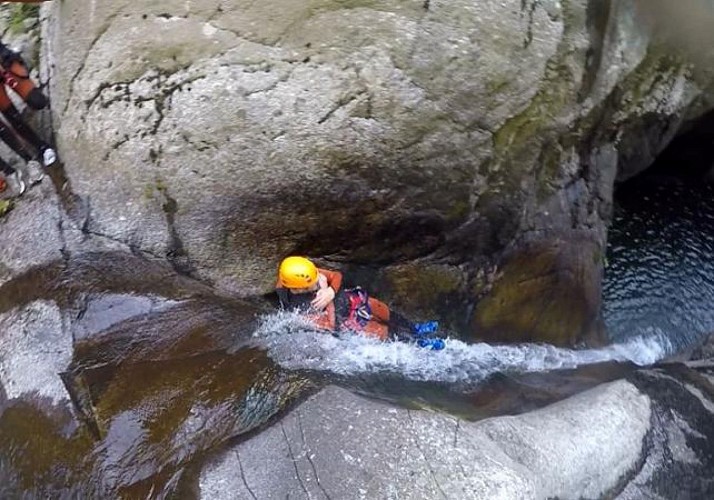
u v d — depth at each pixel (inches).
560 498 127.1
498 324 199.3
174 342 155.2
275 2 161.9
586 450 133.8
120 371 148.2
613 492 134.3
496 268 196.4
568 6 172.1
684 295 243.1
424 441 123.3
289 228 181.3
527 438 132.0
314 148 170.4
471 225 188.4
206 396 139.1
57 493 133.6
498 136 177.6
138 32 171.2
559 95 179.2
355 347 168.9
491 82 169.6
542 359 195.8
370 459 121.0
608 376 173.5
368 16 161.8
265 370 143.9
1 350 157.5
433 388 155.4
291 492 118.9
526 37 168.7
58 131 186.4
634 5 187.2
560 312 203.3
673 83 204.8
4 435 145.0
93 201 180.4
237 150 171.6
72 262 173.3
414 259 192.5
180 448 131.4
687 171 263.0
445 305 197.2
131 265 174.9
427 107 168.7
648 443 141.9
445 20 162.7
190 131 171.9
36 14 205.2
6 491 139.1
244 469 124.0
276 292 185.5
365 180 175.6
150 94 173.0
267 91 167.3
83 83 178.7
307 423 127.8
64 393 146.0
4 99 182.2
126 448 134.1
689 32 197.6
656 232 255.4
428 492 116.8
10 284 172.1
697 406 157.0
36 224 180.7
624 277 247.9
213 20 165.9
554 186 193.0
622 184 262.1
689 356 203.0
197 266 181.8
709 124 238.2
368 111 167.5
